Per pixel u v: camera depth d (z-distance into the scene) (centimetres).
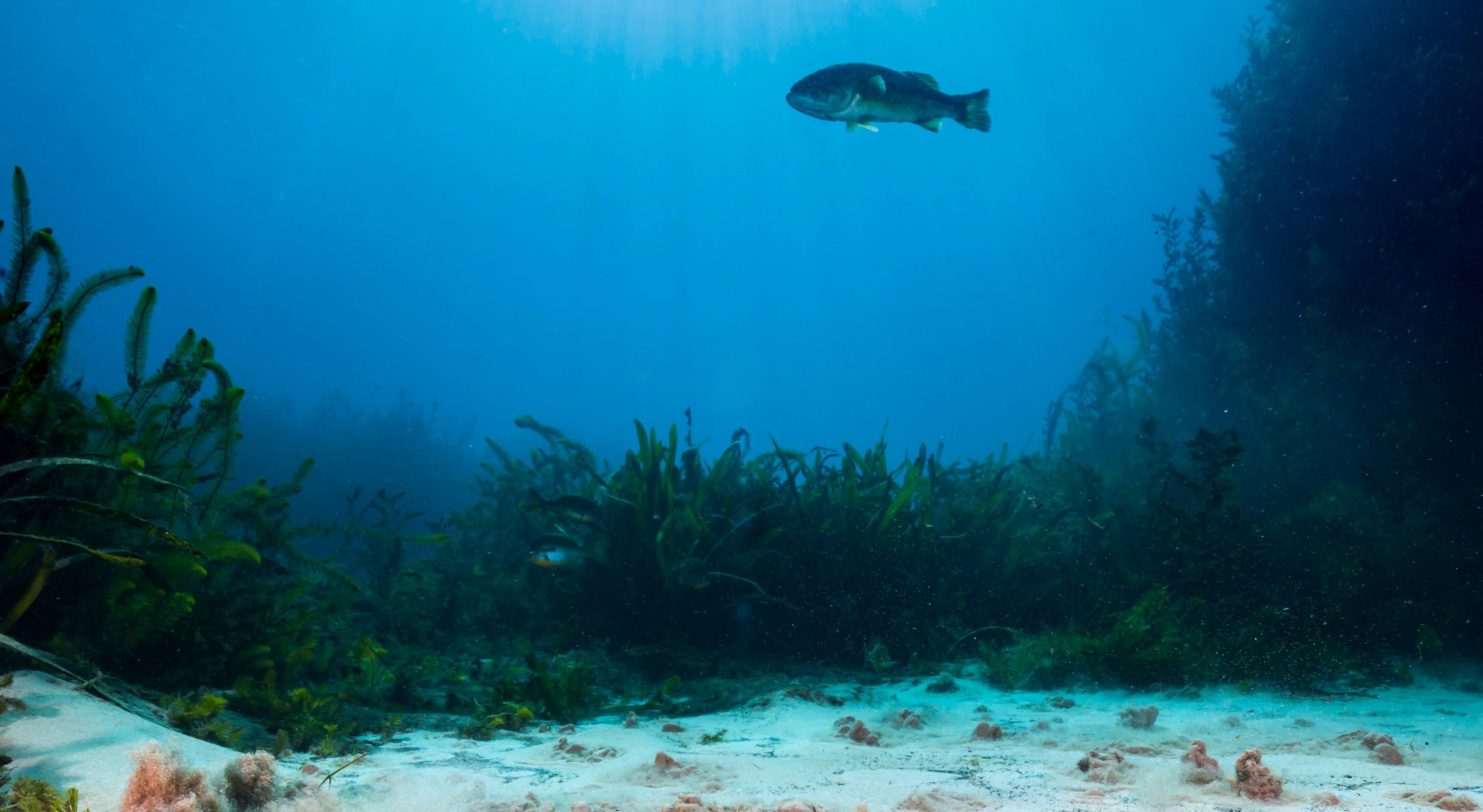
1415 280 791
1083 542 729
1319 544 642
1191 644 532
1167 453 816
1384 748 301
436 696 483
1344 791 243
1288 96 936
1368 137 835
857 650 638
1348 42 876
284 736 311
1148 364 1121
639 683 560
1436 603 592
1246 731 375
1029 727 405
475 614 708
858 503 666
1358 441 786
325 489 1833
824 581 653
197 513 404
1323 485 752
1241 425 921
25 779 184
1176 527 654
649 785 271
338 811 206
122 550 302
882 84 494
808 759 320
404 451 2092
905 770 294
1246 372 916
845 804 238
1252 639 543
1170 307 1108
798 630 644
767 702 486
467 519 886
